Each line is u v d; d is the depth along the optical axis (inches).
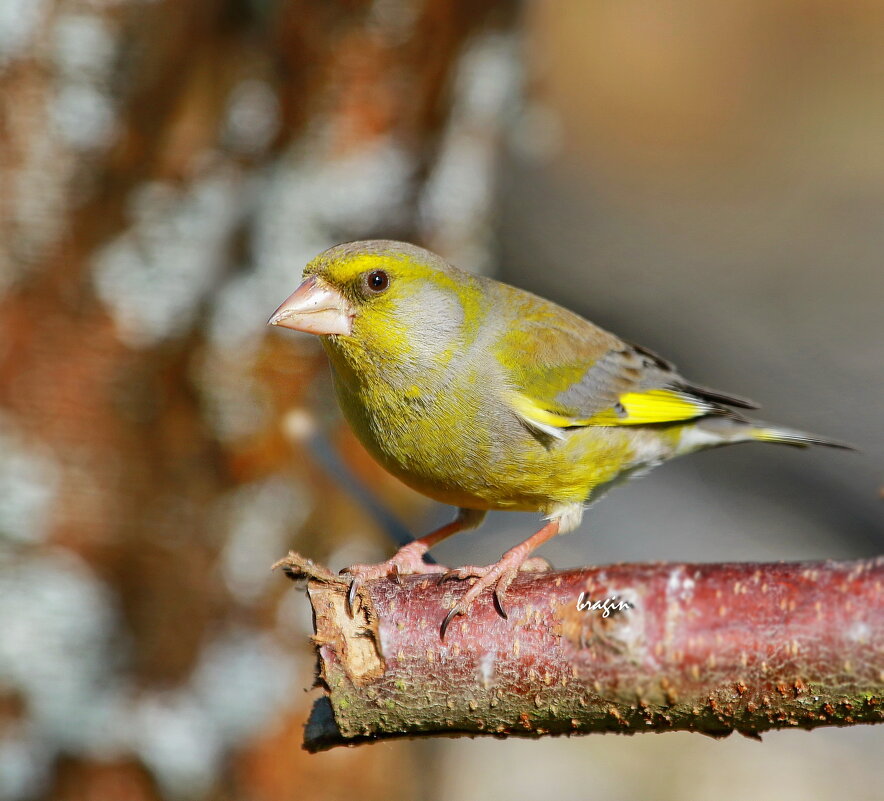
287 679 437.7
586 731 242.5
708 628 227.8
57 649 419.2
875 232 1126.4
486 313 369.1
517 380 359.6
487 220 476.4
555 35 1323.8
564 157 1202.0
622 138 1240.8
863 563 226.8
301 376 425.4
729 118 1294.3
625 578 235.1
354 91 422.0
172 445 422.9
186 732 428.5
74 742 422.3
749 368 952.9
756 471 876.6
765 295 1028.5
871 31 1385.3
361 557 445.4
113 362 416.8
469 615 243.4
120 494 420.2
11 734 419.2
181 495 424.8
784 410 910.4
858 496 846.5
